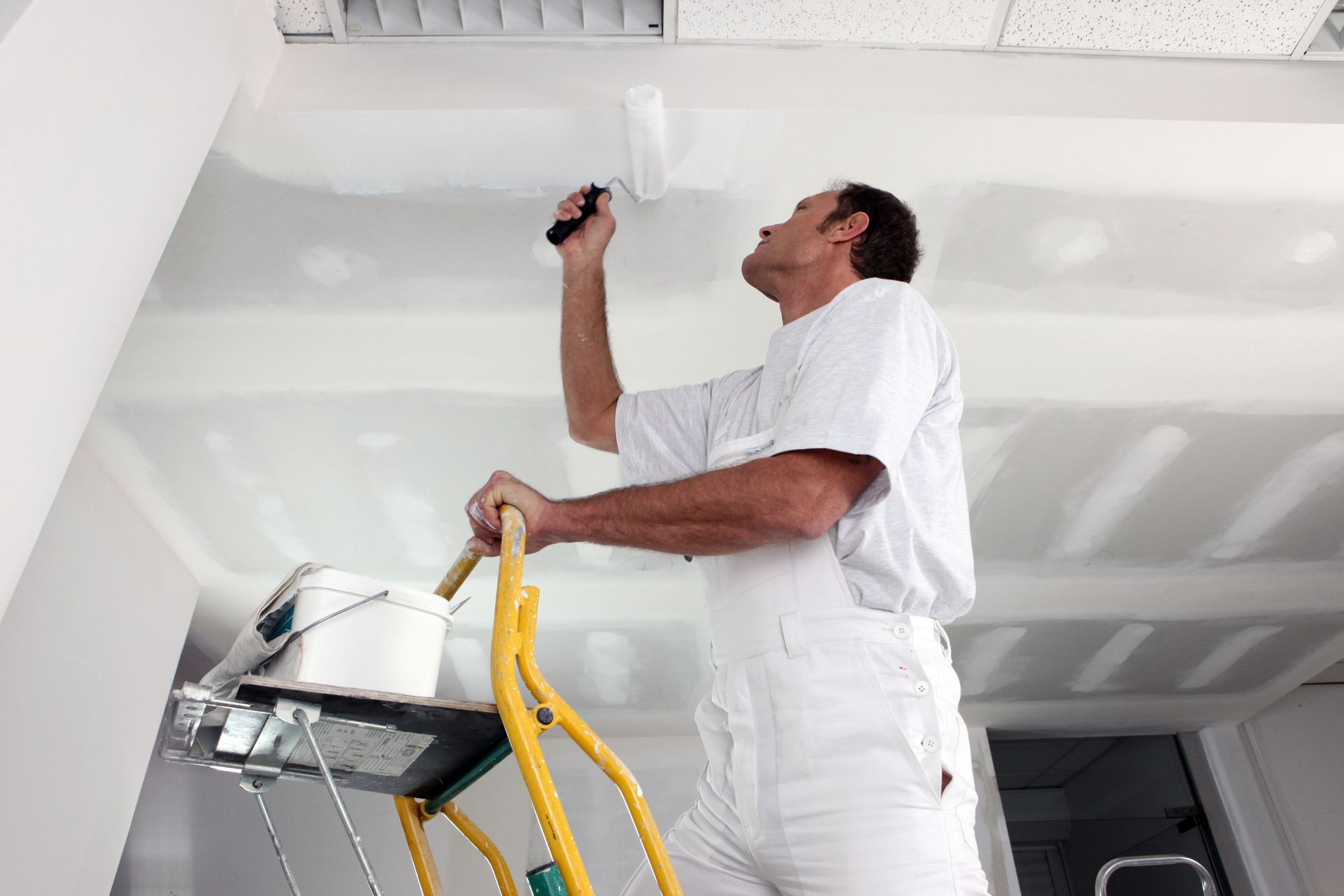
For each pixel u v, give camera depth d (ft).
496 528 3.28
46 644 8.40
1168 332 8.72
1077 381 9.39
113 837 9.24
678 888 2.61
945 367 3.78
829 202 4.80
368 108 6.31
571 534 3.34
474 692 15.99
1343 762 18.35
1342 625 14.85
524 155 6.66
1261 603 14.07
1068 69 6.84
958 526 3.61
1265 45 6.88
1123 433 10.24
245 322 8.08
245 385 8.86
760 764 3.15
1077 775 23.56
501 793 17.52
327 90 6.40
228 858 16.67
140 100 4.46
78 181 3.87
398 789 3.49
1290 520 12.01
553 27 6.69
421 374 8.86
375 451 10.01
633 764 17.95
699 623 13.96
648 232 7.39
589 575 12.64
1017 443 10.36
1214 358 9.09
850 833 2.95
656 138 6.48
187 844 16.74
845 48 6.82
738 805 3.21
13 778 7.70
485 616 13.67
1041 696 17.54
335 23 6.58
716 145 6.66
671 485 3.27
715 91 6.53
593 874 16.74
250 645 3.18
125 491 10.21
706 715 3.59
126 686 9.84
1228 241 7.69
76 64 3.84
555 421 9.64
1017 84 6.75
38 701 8.16
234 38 5.82
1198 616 14.46
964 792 3.22
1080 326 8.63
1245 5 6.59
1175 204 7.30
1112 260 7.87
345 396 9.11
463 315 8.13
